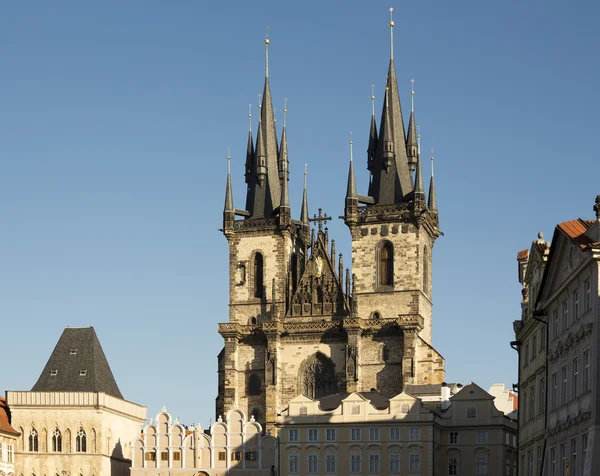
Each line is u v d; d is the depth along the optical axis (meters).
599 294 82.81
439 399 195.88
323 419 187.00
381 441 182.75
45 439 197.12
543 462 99.44
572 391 90.19
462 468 182.75
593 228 86.25
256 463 198.12
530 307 114.00
